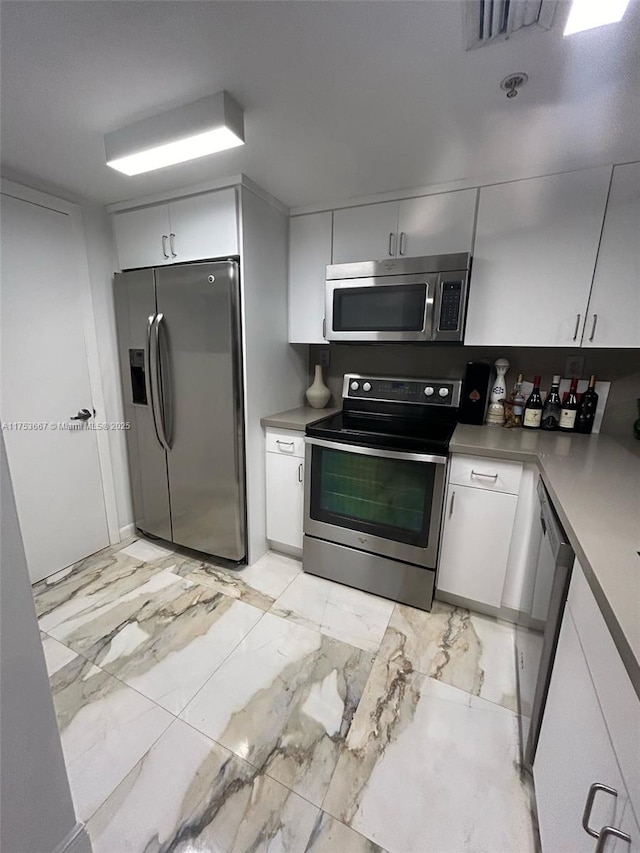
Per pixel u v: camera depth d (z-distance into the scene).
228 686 1.45
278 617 1.82
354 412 2.35
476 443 1.71
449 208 1.82
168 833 1.01
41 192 1.89
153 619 1.80
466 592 1.83
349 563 2.02
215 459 2.10
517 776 1.15
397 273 1.83
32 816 0.82
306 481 2.06
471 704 1.39
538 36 0.94
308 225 2.14
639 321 1.59
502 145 1.47
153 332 2.05
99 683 1.46
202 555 2.37
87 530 2.33
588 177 1.57
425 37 0.96
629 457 1.50
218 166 1.68
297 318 2.29
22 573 0.77
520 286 1.75
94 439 2.30
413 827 1.03
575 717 0.79
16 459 1.94
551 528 1.11
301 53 1.02
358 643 1.67
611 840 0.58
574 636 0.87
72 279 2.08
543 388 2.05
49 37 0.96
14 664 0.77
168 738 1.25
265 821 1.04
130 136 1.39
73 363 2.14
